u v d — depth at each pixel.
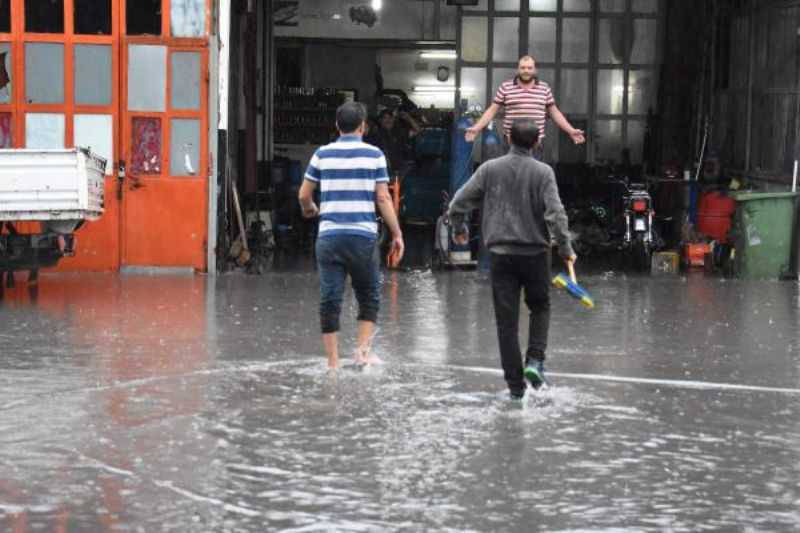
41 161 18.86
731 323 17.53
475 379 13.23
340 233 13.45
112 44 22.41
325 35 34.81
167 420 11.30
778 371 14.04
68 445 10.44
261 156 31.27
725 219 25.66
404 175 30.53
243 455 10.17
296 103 35.03
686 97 30.53
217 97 22.56
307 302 19.06
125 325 16.59
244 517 8.64
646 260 25.09
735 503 9.08
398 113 33.19
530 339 12.40
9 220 18.95
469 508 8.88
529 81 19.94
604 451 10.41
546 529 8.46
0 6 22.39
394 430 10.99
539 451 10.37
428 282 22.05
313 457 10.12
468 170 24.73
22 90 22.41
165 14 22.39
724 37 29.42
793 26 23.97
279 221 31.27
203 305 18.58
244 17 27.61
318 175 13.55
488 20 30.36
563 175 30.67
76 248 22.52
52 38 22.38
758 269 23.28
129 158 22.50
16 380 12.95
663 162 30.59
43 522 8.52
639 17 30.50
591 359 14.60
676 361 14.55
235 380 13.03
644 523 8.62
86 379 13.03
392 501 9.02
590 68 30.56
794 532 8.48
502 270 12.09
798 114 23.52
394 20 34.69
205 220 22.59
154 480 9.48
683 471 9.87
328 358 13.84
